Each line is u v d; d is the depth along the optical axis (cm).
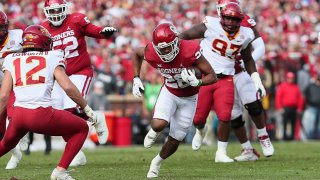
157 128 2319
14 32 2834
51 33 2956
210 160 3162
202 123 3008
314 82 5628
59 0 2909
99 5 7031
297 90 5412
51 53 2108
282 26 7438
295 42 6794
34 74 2073
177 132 2348
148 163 3011
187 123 2352
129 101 5528
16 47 2822
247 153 3142
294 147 4194
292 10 7906
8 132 2103
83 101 2105
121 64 5841
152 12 7194
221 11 2925
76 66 2984
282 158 3241
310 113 5609
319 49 6638
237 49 2995
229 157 3303
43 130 2089
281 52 6366
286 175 2430
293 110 5406
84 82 2988
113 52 6009
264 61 5672
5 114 2891
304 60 6238
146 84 5300
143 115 5366
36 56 2098
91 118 2131
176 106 2358
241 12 2888
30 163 3105
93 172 2577
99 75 5503
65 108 2942
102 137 2372
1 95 2080
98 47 5953
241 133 3142
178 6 7350
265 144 3216
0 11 2720
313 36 6788
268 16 7562
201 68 2273
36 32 2145
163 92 2361
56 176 2105
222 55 3019
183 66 2267
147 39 6481
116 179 2317
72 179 2142
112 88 5541
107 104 5169
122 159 3288
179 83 2312
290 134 5500
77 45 2973
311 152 3650
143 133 5291
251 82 3152
